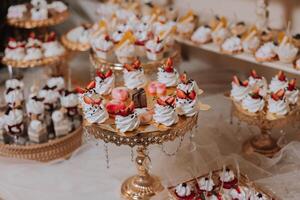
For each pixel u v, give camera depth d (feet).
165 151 5.85
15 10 7.27
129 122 4.91
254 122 5.68
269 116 5.62
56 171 5.91
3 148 5.96
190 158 5.76
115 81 5.77
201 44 6.79
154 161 5.74
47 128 6.16
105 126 5.01
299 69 6.01
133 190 5.46
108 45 6.32
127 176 5.78
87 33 7.04
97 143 6.15
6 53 6.93
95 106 5.02
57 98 6.38
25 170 5.91
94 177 5.81
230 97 5.93
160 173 5.64
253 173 5.64
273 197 5.25
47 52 6.91
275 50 6.26
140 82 5.64
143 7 7.50
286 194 5.33
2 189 5.75
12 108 6.05
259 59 6.28
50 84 6.57
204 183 5.27
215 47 6.70
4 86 7.54
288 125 6.19
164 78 5.57
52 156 6.02
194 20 7.07
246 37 6.50
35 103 6.08
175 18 7.38
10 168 5.94
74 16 8.78
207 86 7.32
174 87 5.57
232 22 7.36
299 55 6.28
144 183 5.47
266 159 5.83
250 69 7.52
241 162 5.73
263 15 6.63
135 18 6.75
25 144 5.92
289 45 6.15
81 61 8.25
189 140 5.94
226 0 7.35
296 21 6.79
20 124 5.99
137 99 5.31
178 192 5.19
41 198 5.60
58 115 6.02
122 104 5.10
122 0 7.65
